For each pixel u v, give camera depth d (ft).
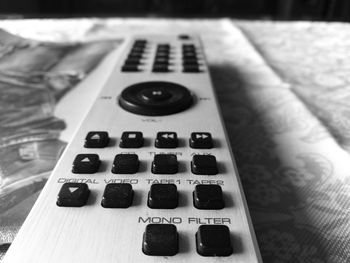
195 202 0.25
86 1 1.71
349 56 0.66
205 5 1.67
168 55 0.55
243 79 0.56
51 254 0.21
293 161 0.35
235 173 0.28
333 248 0.25
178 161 0.29
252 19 0.96
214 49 0.71
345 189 0.31
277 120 0.43
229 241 0.21
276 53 0.68
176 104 0.37
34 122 0.40
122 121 0.35
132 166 0.28
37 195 0.29
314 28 0.84
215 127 0.34
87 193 0.25
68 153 0.30
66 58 0.59
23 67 0.55
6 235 0.25
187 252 0.21
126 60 0.51
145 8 1.73
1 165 0.33
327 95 0.50
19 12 1.38
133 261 0.20
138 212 0.24
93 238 0.22
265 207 0.29
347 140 0.38
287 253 0.25
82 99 0.45
